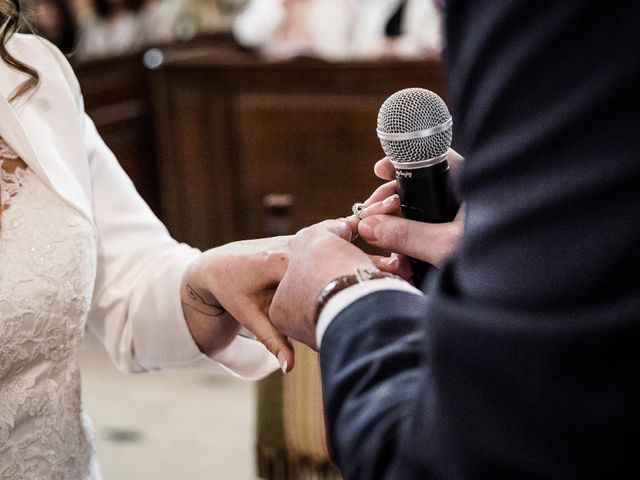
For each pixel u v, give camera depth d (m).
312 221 3.59
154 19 4.52
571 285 0.46
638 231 0.44
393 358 0.59
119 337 1.07
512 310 0.48
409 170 0.74
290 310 0.69
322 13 4.14
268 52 4.15
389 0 4.02
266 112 3.54
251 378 1.11
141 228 1.09
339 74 3.38
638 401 0.46
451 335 0.50
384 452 0.56
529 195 0.47
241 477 2.52
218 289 0.93
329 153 3.49
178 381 3.11
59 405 0.99
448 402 0.51
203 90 3.60
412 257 0.75
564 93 0.46
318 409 1.59
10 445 0.96
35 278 0.96
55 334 0.98
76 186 1.00
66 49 3.73
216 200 3.72
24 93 1.01
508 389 0.48
